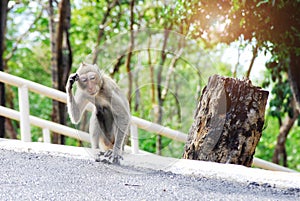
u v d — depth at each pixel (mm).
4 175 5336
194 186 5168
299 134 19047
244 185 5309
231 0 8945
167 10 11109
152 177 5449
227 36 9500
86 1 15883
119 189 4949
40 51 19000
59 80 12133
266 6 8703
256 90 6891
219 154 6836
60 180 5215
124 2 15508
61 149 6523
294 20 8781
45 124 7855
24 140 7168
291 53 9172
